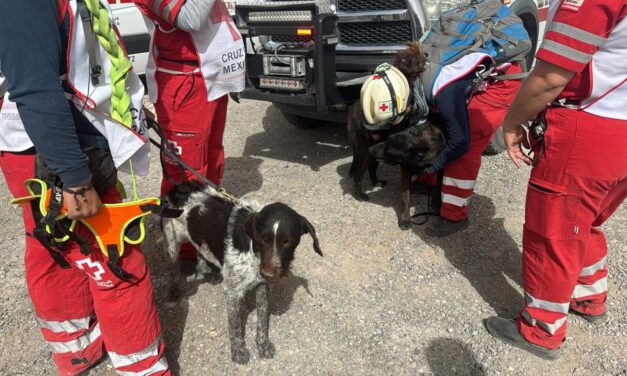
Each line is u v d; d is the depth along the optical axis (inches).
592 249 105.6
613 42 77.3
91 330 102.6
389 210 169.5
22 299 130.5
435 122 144.2
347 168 203.5
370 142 162.4
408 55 137.5
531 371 103.3
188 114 120.8
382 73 137.5
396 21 179.2
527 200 96.9
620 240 143.7
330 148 225.1
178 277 127.1
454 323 117.0
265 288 107.1
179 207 117.3
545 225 93.5
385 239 151.9
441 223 150.8
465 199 146.0
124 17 251.8
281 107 200.5
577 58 75.9
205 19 108.3
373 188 187.2
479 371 103.8
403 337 113.5
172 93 118.3
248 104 291.6
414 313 120.7
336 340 113.7
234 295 105.4
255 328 118.0
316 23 156.3
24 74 60.6
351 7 188.2
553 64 77.8
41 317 96.1
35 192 73.1
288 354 110.3
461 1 178.5
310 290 129.6
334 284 131.9
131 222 78.0
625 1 72.2
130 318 86.0
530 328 104.8
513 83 134.3
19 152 78.7
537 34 226.1
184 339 115.3
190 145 124.5
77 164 67.0
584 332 112.6
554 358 105.5
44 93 61.5
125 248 81.4
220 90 123.8
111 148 76.4
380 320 118.9
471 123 136.0
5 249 154.1
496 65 133.4
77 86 70.1
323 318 120.2
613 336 111.1
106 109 74.8
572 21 75.0
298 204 175.0
